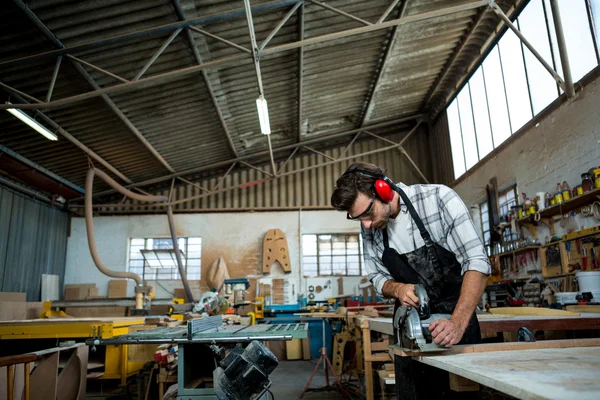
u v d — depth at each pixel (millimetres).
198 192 10500
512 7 6738
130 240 10359
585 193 4781
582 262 5062
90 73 5945
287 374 6781
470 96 8453
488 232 7840
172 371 3740
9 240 8250
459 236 1536
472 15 7043
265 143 9781
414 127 10531
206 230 10328
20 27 4930
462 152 8875
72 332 4020
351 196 1542
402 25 6750
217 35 5914
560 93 5703
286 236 10305
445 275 1671
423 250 1668
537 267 6008
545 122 5977
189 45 5895
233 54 6379
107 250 10188
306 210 10469
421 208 1635
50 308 7020
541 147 6098
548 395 671
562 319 2551
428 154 10547
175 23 5348
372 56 7438
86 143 7691
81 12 4973
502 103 7242
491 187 7387
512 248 6605
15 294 7289
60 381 3365
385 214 1602
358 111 9523
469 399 1522
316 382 5965
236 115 8141
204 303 5703
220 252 10195
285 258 10070
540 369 904
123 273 7496
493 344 1304
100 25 5191
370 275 1857
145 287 7270
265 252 10102
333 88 8180
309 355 8758
